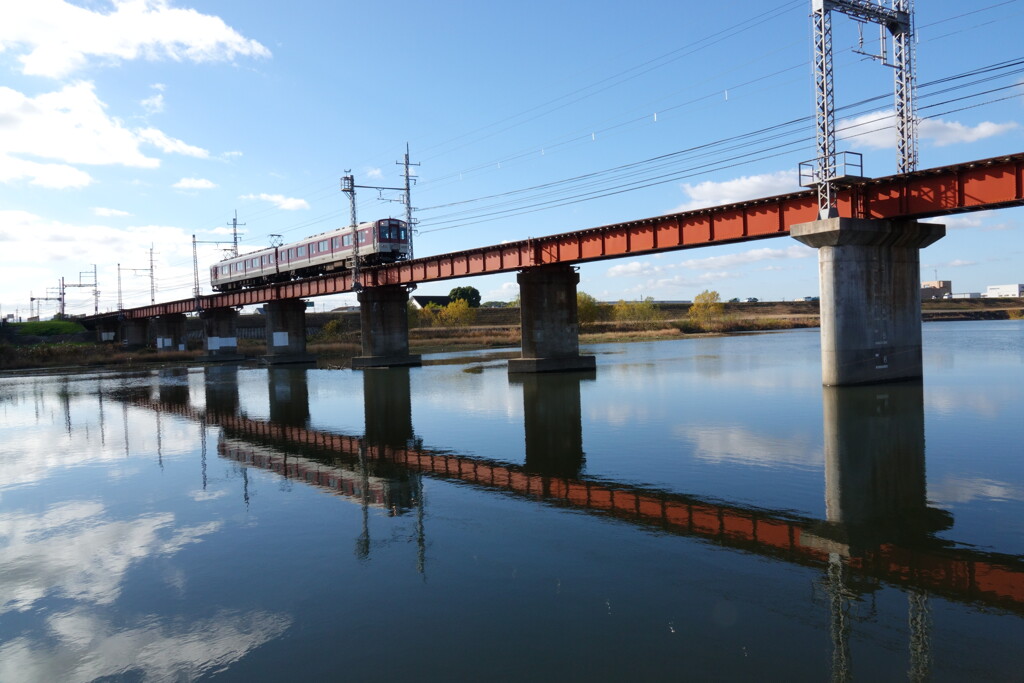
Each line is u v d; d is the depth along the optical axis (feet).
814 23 94.99
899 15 97.91
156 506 47.98
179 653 25.95
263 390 133.49
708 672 22.99
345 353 287.28
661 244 123.03
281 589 31.89
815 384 110.32
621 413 84.89
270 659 25.13
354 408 99.66
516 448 65.05
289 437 75.41
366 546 37.58
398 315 198.39
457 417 86.79
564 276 151.02
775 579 30.94
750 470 52.44
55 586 33.55
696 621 26.96
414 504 46.03
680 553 34.76
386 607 29.37
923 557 33.12
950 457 54.39
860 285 97.04
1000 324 437.58
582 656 24.41
